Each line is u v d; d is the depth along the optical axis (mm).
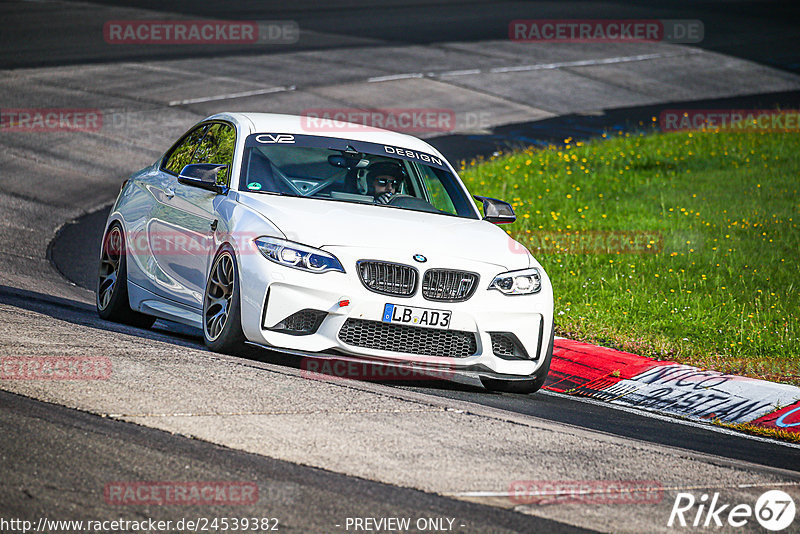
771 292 39031
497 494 15750
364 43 112812
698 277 41562
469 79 99188
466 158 70938
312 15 130625
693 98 99750
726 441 23531
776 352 32469
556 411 24375
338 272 23266
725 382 28000
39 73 83688
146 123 72000
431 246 24344
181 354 23047
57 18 113188
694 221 51688
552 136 80562
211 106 78688
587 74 106875
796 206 55000
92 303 33594
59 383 19234
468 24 132000
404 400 21281
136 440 16484
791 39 135875
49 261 40812
